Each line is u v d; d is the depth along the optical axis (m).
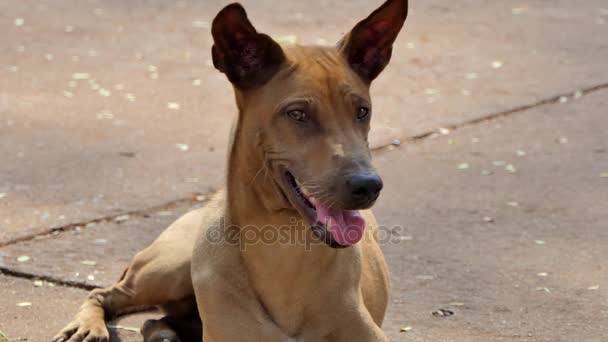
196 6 22.73
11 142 13.86
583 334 8.39
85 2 22.72
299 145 6.61
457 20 21.72
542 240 10.57
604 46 19.56
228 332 7.17
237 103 6.98
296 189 6.69
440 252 10.27
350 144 6.56
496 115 15.41
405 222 11.14
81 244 10.46
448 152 13.73
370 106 6.95
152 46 19.44
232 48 6.80
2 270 9.77
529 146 13.93
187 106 15.83
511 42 19.97
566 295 9.17
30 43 19.36
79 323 8.37
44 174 12.60
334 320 7.17
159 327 8.38
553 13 22.39
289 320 7.18
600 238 10.59
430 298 9.19
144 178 12.56
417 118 15.22
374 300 7.91
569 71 17.86
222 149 13.82
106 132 14.43
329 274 7.10
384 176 12.78
